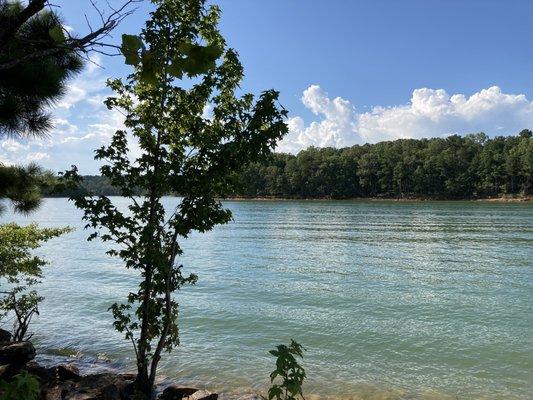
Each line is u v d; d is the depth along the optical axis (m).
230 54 8.54
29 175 9.48
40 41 1.93
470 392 10.06
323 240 47.50
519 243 42.97
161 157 8.53
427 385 10.48
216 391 9.94
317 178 164.12
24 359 9.77
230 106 8.78
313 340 14.03
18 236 12.02
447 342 13.84
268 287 23.08
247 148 8.15
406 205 124.25
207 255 36.31
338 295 21.03
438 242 44.66
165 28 7.63
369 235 51.81
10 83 6.27
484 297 20.58
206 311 17.66
